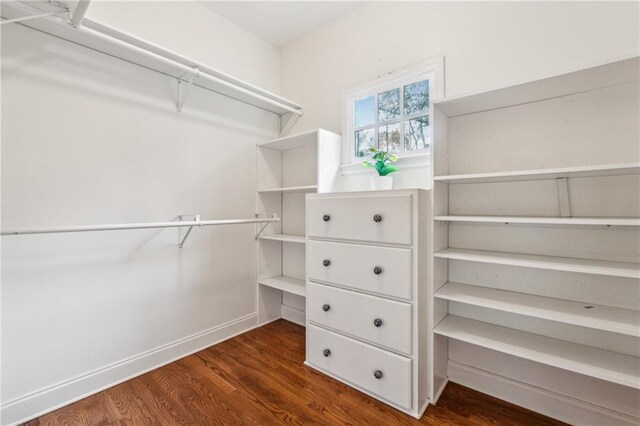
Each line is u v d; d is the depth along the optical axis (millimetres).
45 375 1523
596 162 1402
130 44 1624
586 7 1429
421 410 1519
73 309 1617
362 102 2318
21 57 1451
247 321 2523
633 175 1326
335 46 2443
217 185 2303
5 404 1409
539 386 1551
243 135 2492
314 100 2586
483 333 1549
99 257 1712
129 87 1828
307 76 2641
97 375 1690
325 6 2295
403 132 2082
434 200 1579
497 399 1643
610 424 1373
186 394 1659
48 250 1540
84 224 1646
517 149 1609
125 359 1809
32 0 1289
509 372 1638
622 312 1294
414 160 1972
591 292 1421
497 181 1648
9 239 1433
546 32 1530
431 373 1596
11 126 1427
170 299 2033
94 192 1688
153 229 1944
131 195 1839
